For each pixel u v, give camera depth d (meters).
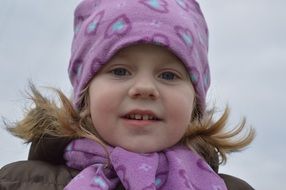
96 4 2.30
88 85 2.15
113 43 2.08
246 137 2.56
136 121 2.02
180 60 2.12
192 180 2.12
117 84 2.03
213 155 2.42
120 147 2.04
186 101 2.10
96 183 1.96
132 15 2.12
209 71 2.41
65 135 2.20
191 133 2.32
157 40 2.05
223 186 2.16
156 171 2.06
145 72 2.04
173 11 2.18
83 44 2.22
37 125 2.27
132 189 1.95
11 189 2.09
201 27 2.40
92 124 2.15
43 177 2.13
